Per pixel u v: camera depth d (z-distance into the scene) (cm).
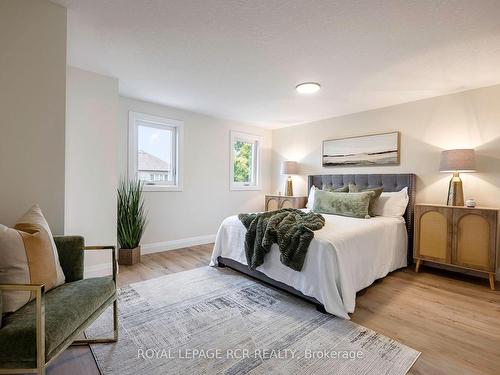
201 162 436
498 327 191
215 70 268
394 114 371
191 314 206
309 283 216
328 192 368
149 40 214
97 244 279
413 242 323
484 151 298
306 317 203
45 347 105
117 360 152
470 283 278
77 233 265
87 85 270
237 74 277
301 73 272
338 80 288
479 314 210
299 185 496
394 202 338
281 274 239
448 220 289
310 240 219
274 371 144
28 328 105
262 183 538
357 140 409
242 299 233
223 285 264
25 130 165
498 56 229
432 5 164
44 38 170
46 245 138
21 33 163
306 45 217
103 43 219
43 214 171
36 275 127
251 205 518
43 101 171
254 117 452
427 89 310
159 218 390
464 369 147
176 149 409
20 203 164
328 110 404
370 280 254
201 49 227
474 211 272
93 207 276
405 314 209
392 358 155
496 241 261
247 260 265
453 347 167
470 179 307
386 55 230
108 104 285
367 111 400
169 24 192
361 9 170
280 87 312
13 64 160
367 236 254
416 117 350
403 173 357
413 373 143
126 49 228
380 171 384
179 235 413
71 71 260
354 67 256
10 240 123
